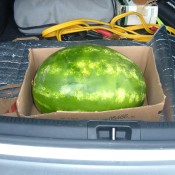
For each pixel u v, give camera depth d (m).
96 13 1.31
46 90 0.73
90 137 0.55
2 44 1.08
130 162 0.54
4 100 0.85
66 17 1.30
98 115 0.69
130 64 0.77
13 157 0.55
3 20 1.31
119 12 1.35
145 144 0.53
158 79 0.78
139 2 1.34
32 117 0.66
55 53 0.79
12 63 1.03
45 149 0.54
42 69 0.76
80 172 0.55
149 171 0.55
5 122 0.57
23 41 1.08
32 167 0.55
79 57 0.74
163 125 0.56
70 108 0.72
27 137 0.55
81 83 0.70
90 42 1.06
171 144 0.53
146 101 0.87
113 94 0.71
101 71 0.71
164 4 1.40
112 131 0.56
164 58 0.92
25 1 1.31
